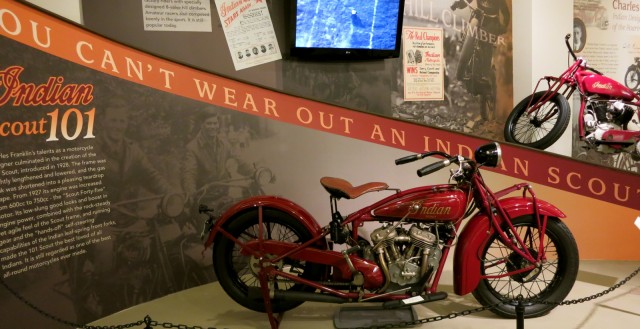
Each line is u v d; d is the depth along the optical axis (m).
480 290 2.63
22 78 2.25
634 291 2.95
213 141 3.04
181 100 2.90
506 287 3.08
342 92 3.40
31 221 2.31
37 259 2.34
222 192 3.11
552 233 2.63
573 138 3.84
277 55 3.20
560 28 3.74
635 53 3.98
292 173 3.23
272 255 2.47
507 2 3.83
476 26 3.74
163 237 2.94
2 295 2.21
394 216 2.46
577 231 3.29
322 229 2.56
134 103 2.74
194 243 3.08
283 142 3.19
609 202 3.26
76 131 2.49
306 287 2.59
